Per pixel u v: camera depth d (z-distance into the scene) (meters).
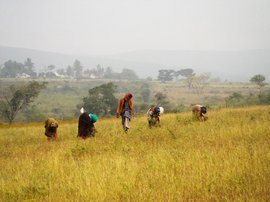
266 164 12.13
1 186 12.34
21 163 16.61
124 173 12.38
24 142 26.22
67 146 20.27
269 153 13.34
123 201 9.98
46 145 22.33
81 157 17.09
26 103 114.88
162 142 19.34
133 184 11.14
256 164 12.16
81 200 10.31
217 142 17.75
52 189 11.66
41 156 18.20
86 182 11.46
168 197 9.90
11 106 113.31
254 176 10.96
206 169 12.16
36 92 114.50
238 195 9.72
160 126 25.58
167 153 15.05
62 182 12.36
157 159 14.16
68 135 27.11
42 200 10.92
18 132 35.03
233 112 32.94
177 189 10.51
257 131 19.36
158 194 10.21
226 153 14.21
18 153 20.77
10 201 10.94
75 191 11.23
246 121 24.77
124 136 22.42
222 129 20.66
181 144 17.95
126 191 10.49
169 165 13.25
